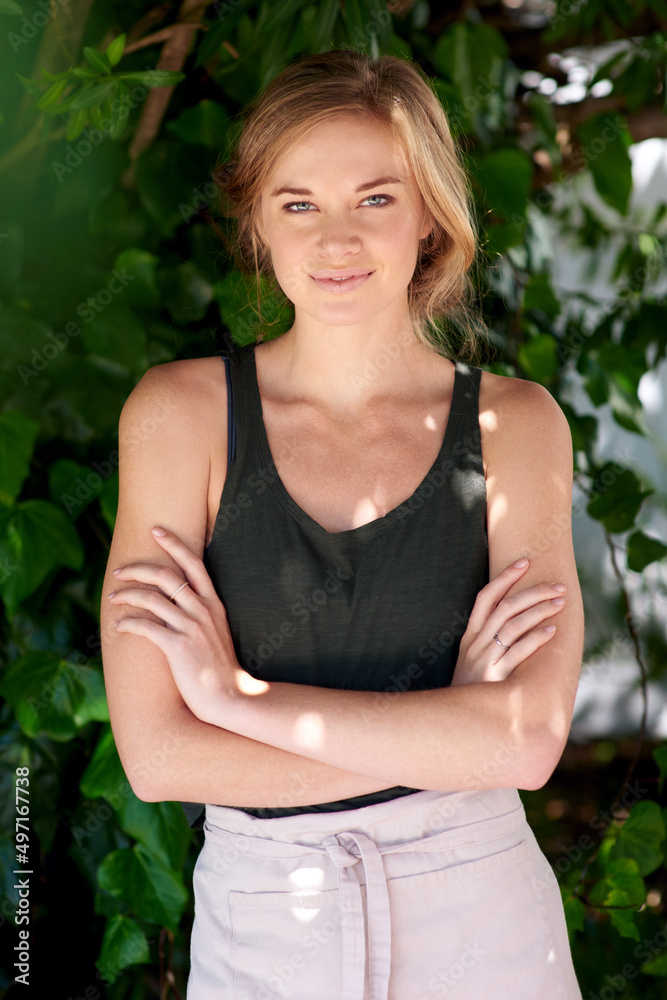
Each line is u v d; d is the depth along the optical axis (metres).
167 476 1.26
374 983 1.15
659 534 3.50
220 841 1.23
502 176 2.07
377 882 1.16
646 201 3.50
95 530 1.93
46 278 1.92
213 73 2.01
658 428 3.57
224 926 1.20
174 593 1.22
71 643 1.91
